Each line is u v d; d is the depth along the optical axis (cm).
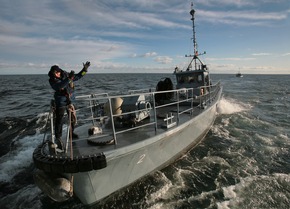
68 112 426
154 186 551
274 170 637
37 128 1081
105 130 547
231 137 915
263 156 730
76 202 521
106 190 465
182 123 589
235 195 514
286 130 1027
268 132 994
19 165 700
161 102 868
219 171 630
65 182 405
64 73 410
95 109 676
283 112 1468
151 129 540
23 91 3080
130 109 576
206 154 743
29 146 850
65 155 404
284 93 2753
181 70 1037
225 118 1234
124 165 462
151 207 484
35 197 547
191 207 481
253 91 3008
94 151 416
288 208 469
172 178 591
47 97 2356
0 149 835
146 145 464
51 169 383
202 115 720
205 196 516
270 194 516
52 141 412
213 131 989
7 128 1102
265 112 1462
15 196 552
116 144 444
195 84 993
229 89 3356
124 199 505
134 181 527
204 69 970
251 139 891
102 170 425
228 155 737
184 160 697
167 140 550
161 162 590
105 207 482
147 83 4616
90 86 3744
